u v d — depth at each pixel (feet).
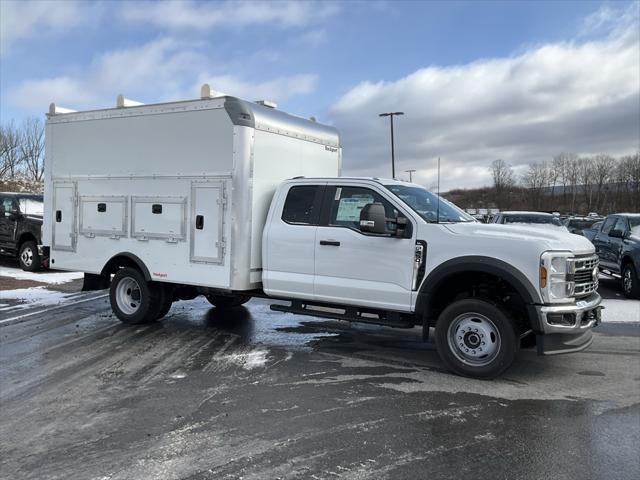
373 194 21.25
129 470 12.09
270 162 24.16
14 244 47.34
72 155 28.48
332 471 12.09
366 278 20.90
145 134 25.68
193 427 14.52
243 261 23.13
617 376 19.30
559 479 11.76
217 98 23.27
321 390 17.60
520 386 18.12
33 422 14.88
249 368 20.03
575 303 18.31
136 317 26.84
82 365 20.31
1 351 22.24
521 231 19.29
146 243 25.86
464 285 20.40
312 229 22.16
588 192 308.19
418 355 22.06
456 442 13.65
